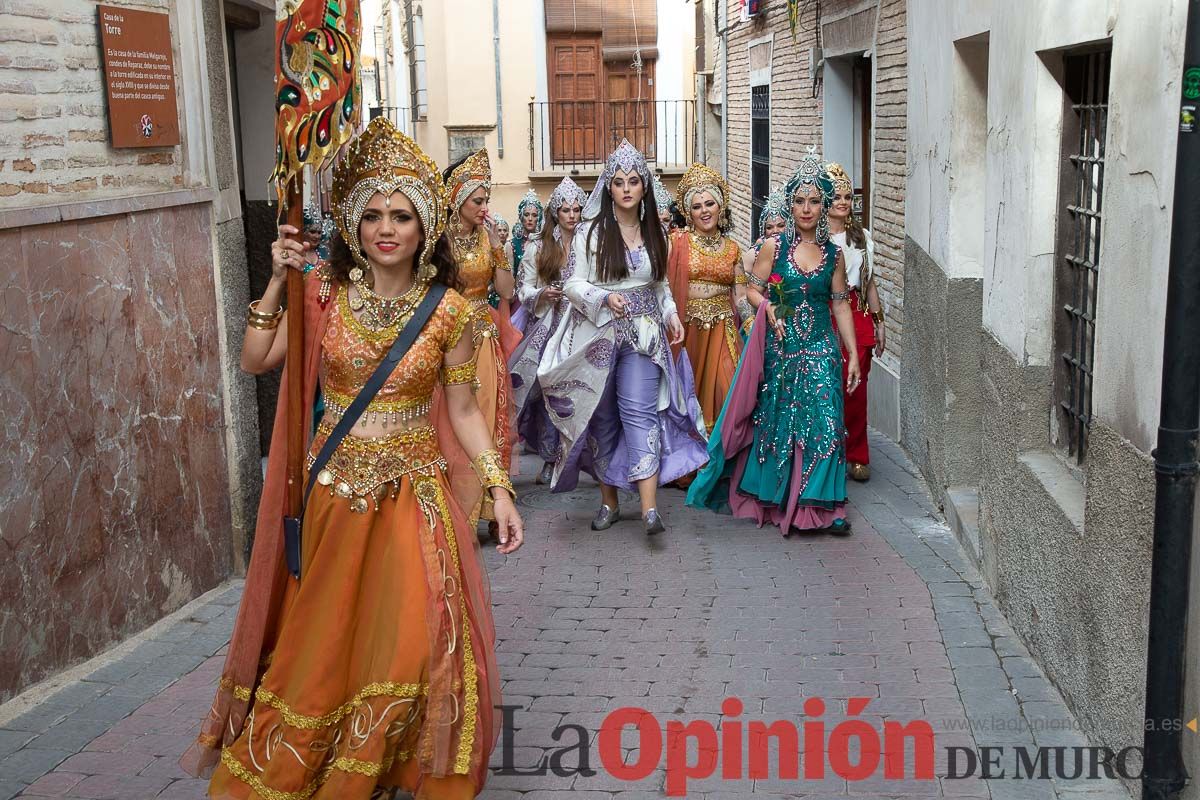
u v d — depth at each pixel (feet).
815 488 23.34
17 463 16.29
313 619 12.62
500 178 71.61
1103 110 16.63
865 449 27.99
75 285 17.46
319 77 12.51
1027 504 17.49
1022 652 17.54
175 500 19.94
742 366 24.14
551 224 28.14
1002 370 19.40
